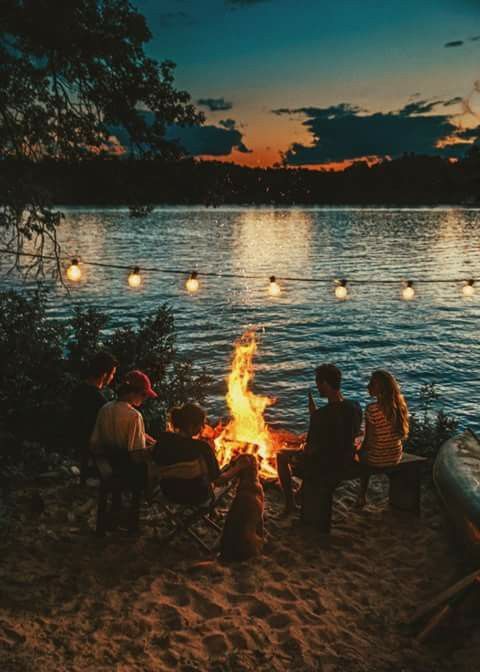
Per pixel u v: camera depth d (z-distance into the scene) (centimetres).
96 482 658
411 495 613
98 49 769
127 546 527
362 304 3231
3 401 813
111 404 538
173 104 860
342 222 13988
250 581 479
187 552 525
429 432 891
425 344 2327
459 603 421
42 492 632
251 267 5075
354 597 470
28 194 816
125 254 6066
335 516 613
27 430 809
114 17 792
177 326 2617
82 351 902
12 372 813
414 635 425
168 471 514
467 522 521
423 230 10450
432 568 515
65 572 482
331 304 3225
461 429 1430
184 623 421
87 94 839
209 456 518
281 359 2089
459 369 1980
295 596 463
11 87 798
